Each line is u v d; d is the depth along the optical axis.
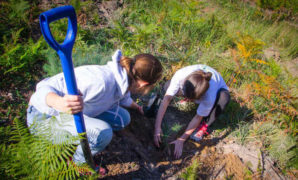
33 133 1.42
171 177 2.28
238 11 5.72
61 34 3.25
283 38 4.83
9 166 1.26
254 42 3.53
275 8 6.38
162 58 3.49
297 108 3.05
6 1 3.46
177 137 2.70
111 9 4.21
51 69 2.57
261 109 3.11
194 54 3.63
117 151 2.32
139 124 2.64
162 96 2.98
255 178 2.42
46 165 1.32
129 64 1.72
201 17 4.64
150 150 2.46
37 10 3.52
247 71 3.53
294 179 2.48
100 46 3.28
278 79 3.70
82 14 3.70
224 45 4.20
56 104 1.37
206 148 2.63
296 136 2.80
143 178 2.19
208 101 2.28
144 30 3.40
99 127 1.83
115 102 2.15
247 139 2.78
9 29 3.19
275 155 2.65
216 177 2.36
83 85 1.63
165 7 4.41
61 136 1.42
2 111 2.33
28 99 2.52
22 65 2.63
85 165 1.43
